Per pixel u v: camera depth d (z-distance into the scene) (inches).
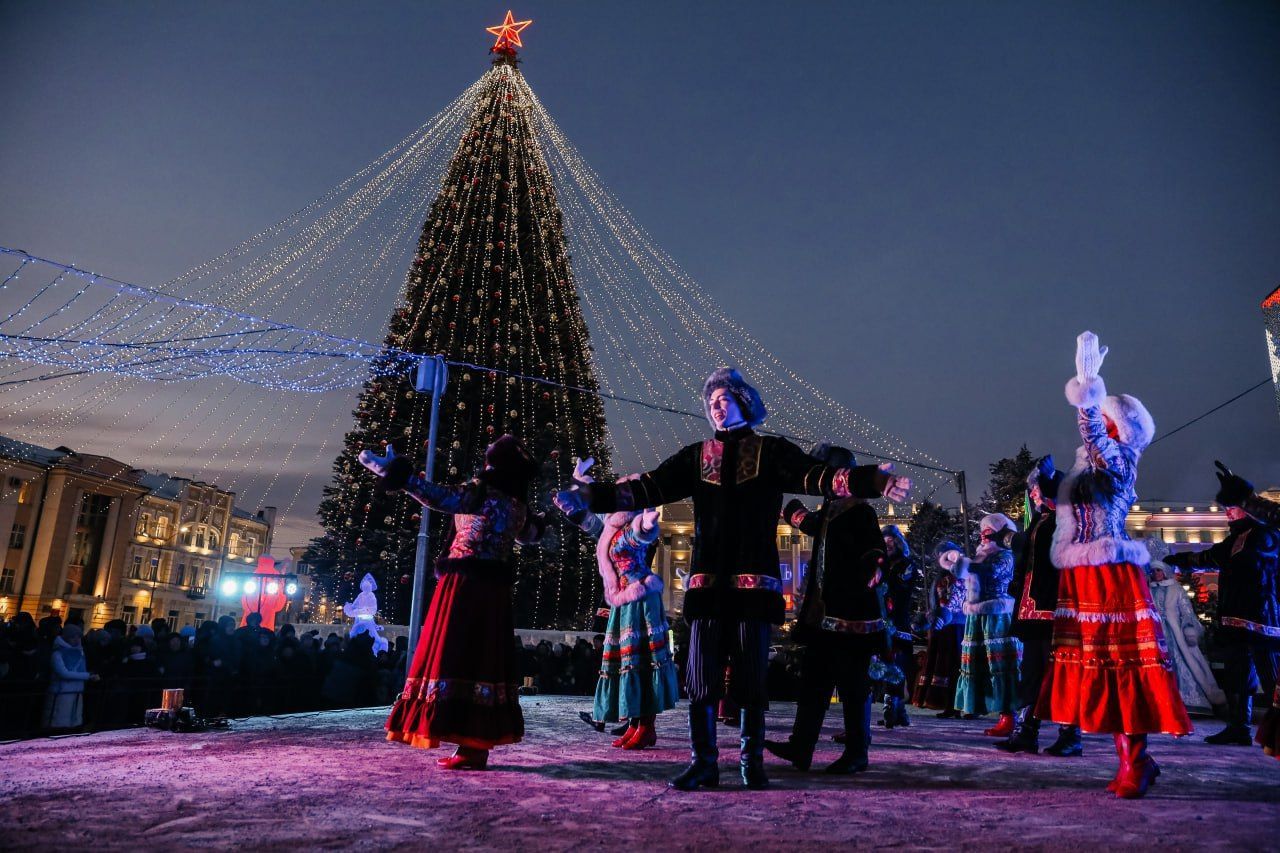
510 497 187.5
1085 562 162.9
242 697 427.2
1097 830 117.3
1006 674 278.7
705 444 171.9
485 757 175.0
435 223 983.0
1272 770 183.3
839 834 114.6
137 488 2114.9
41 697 351.9
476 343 910.4
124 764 171.0
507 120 1031.0
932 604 367.9
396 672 500.1
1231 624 256.8
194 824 115.3
